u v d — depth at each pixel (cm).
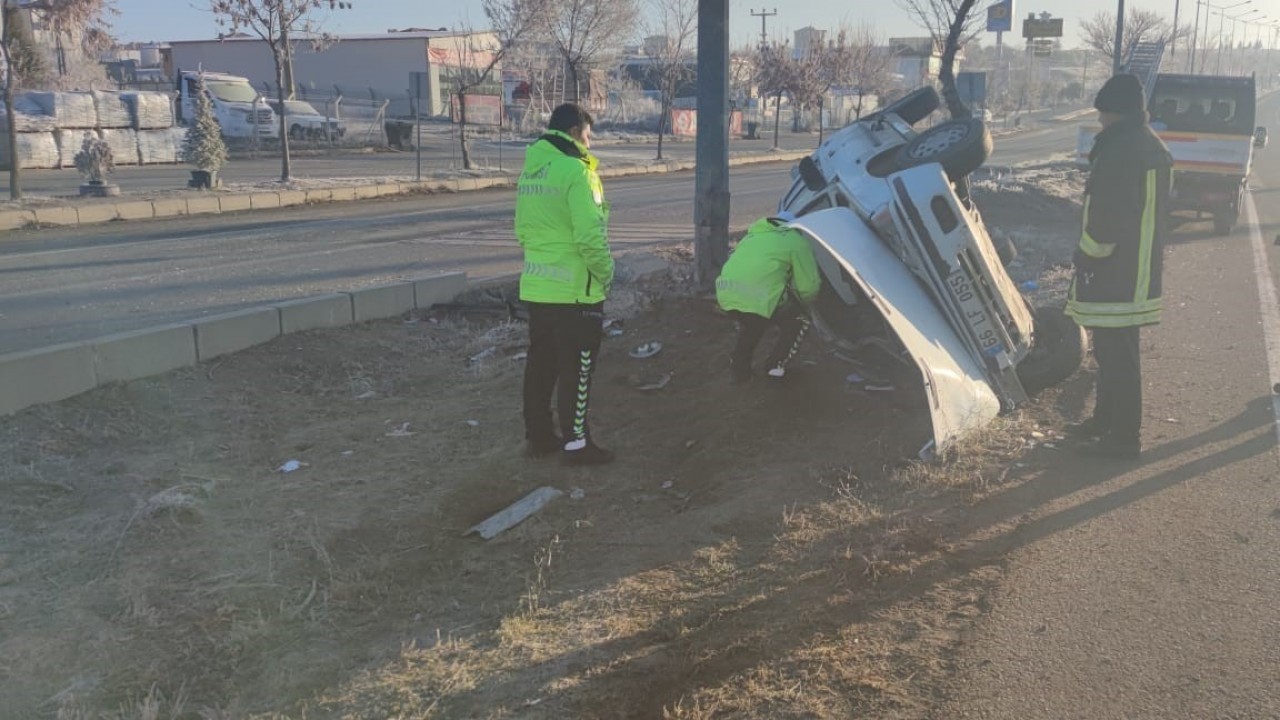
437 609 400
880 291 528
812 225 558
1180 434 584
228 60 5716
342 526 470
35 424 556
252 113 3475
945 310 602
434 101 5375
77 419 574
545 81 4331
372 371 733
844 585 404
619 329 834
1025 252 1233
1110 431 546
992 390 611
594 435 610
